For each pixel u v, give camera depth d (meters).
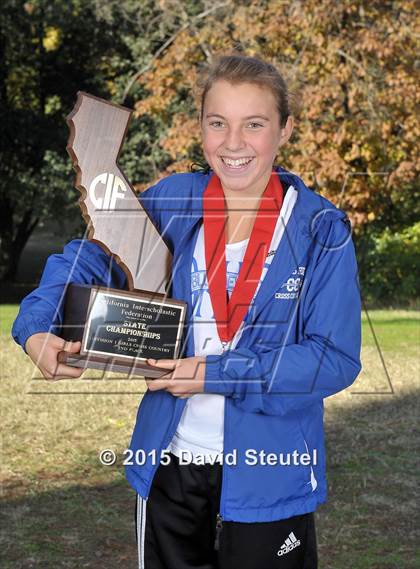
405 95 12.91
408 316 12.22
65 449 5.48
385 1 13.45
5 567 3.90
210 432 2.32
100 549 4.12
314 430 2.35
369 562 3.99
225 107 2.25
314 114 12.73
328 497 4.77
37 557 4.02
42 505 4.64
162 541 2.38
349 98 12.77
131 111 2.34
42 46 23.69
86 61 24.05
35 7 21.52
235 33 13.56
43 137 23.22
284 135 2.39
